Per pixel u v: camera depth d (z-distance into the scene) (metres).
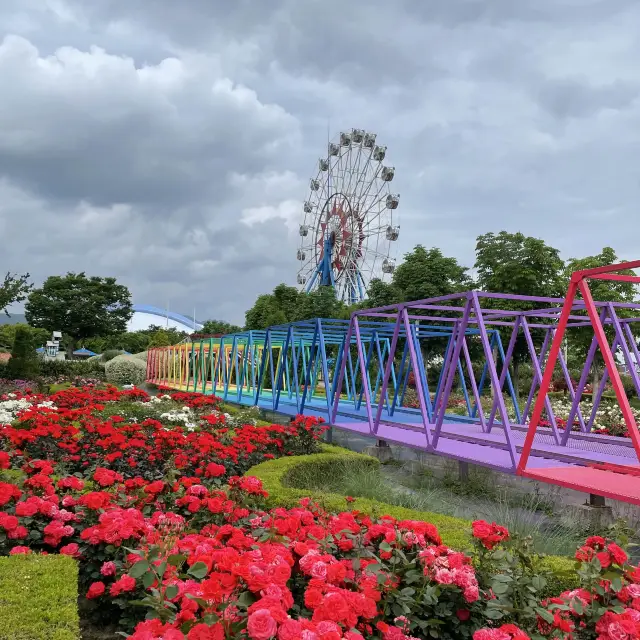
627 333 9.13
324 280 35.47
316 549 3.20
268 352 17.12
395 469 10.18
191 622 2.43
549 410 9.70
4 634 2.67
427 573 3.10
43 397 12.73
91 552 3.73
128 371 29.98
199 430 9.68
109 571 3.55
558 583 3.77
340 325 14.70
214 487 5.41
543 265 18.69
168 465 6.24
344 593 2.64
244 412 13.16
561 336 6.56
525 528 5.50
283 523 3.40
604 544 3.29
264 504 5.06
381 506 5.74
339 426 11.99
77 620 2.87
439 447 9.21
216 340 23.20
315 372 16.81
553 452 8.34
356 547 3.26
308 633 2.08
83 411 8.78
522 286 18.55
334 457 8.32
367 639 2.73
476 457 8.21
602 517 6.56
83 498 4.16
